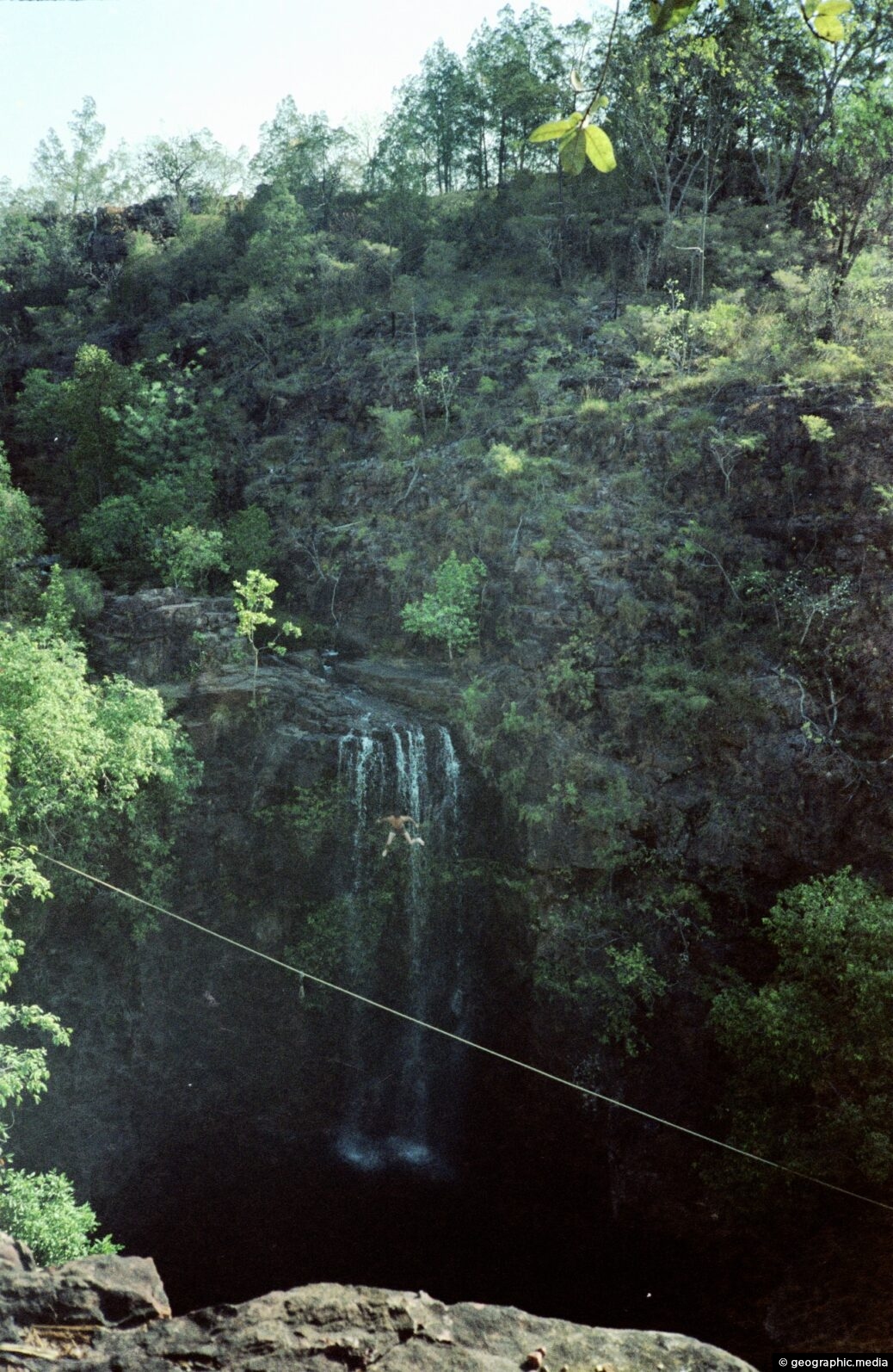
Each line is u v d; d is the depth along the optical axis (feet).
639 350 178.60
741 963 127.75
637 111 209.15
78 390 202.39
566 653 140.87
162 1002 143.02
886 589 125.59
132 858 134.92
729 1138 117.29
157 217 327.88
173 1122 145.69
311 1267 135.54
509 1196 143.13
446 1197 145.48
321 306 234.58
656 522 145.18
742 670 131.64
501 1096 146.72
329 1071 152.87
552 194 239.30
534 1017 138.92
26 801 118.21
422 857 149.38
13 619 154.71
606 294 208.54
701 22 200.03
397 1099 155.63
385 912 149.69
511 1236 137.59
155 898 137.08
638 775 132.46
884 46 176.76
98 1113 139.13
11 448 235.20
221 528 195.42
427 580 164.45
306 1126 152.35
